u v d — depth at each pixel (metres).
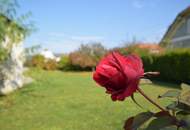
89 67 32.28
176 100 1.12
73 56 32.38
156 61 20.03
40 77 16.80
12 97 11.54
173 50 19.17
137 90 1.01
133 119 1.11
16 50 13.02
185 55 16.84
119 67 0.97
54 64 32.91
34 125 7.21
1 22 9.70
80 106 9.41
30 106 9.70
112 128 6.70
